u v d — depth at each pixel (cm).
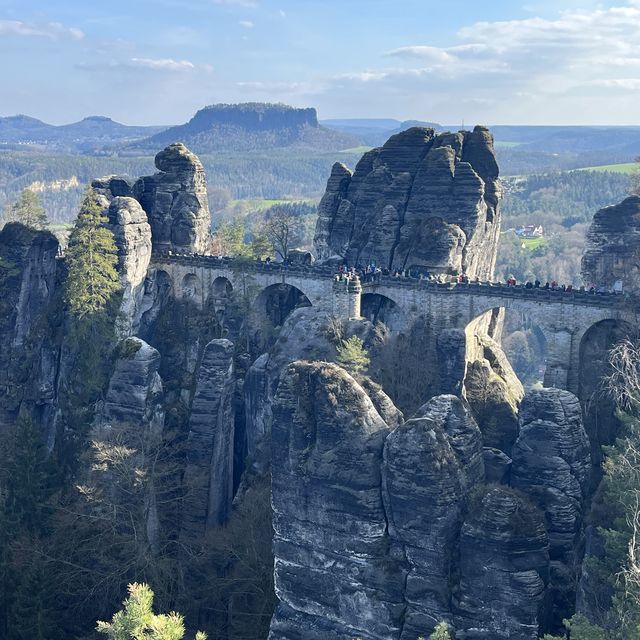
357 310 9012
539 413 6144
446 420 5831
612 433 7250
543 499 5916
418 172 10456
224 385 8944
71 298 9550
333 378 5828
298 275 10075
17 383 10256
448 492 5319
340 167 11550
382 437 5647
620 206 8656
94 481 7825
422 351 8825
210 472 8731
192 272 11031
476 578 5147
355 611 5662
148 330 10944
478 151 10569
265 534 7312
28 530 7662
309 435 5831
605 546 4666
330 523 5725
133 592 3916
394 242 10269
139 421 9062
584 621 4144
